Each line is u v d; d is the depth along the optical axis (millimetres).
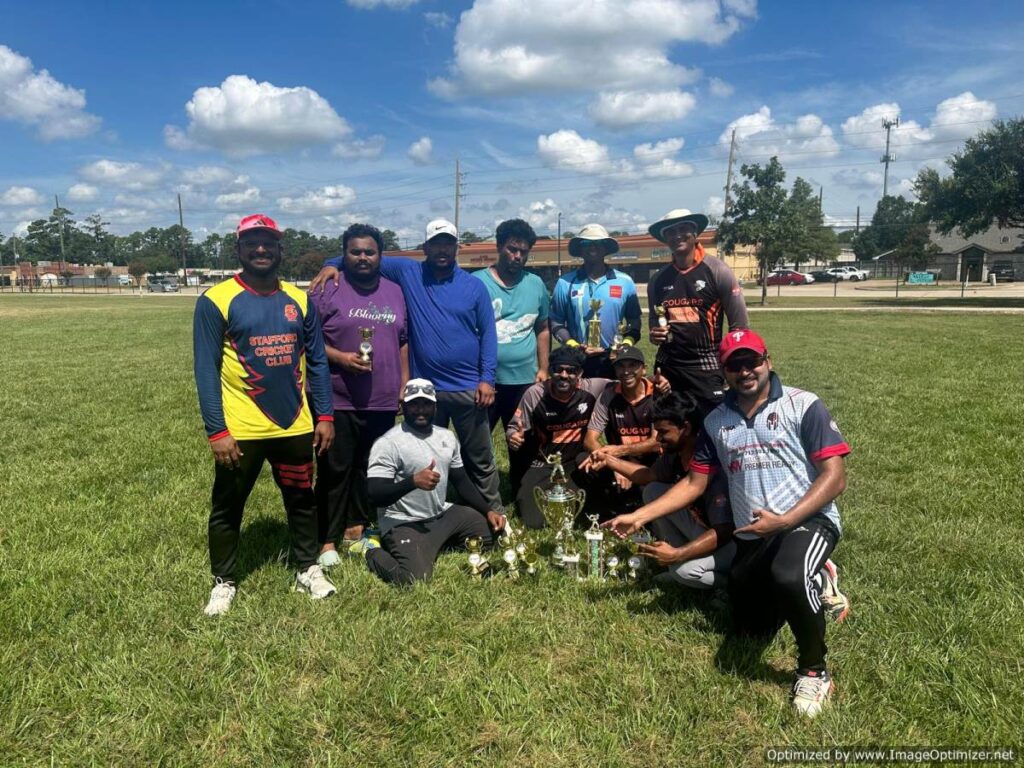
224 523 3750
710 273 4957
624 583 4039
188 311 35688
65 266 92438
